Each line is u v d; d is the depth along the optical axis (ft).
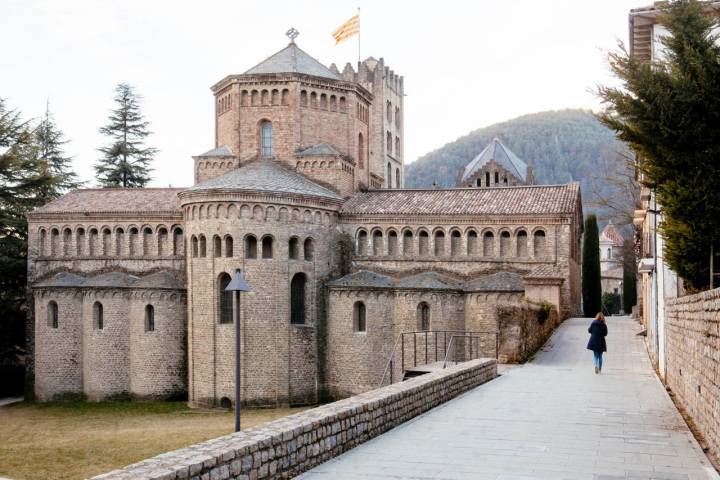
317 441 54.75
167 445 128.26
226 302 178.70
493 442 63.31
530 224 186.91
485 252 190.19
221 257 176.96
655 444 62.69
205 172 208.13
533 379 111.75
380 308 181.27
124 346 196.34
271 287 177.78
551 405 85.10
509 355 135.64
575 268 218.59
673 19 74.38
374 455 58.13
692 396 73.61
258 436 48.06
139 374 193.36
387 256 194.18
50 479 105.70
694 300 71.87
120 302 196.95
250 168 193.77
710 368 61.67
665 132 71.41
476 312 174.50
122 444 130.00
